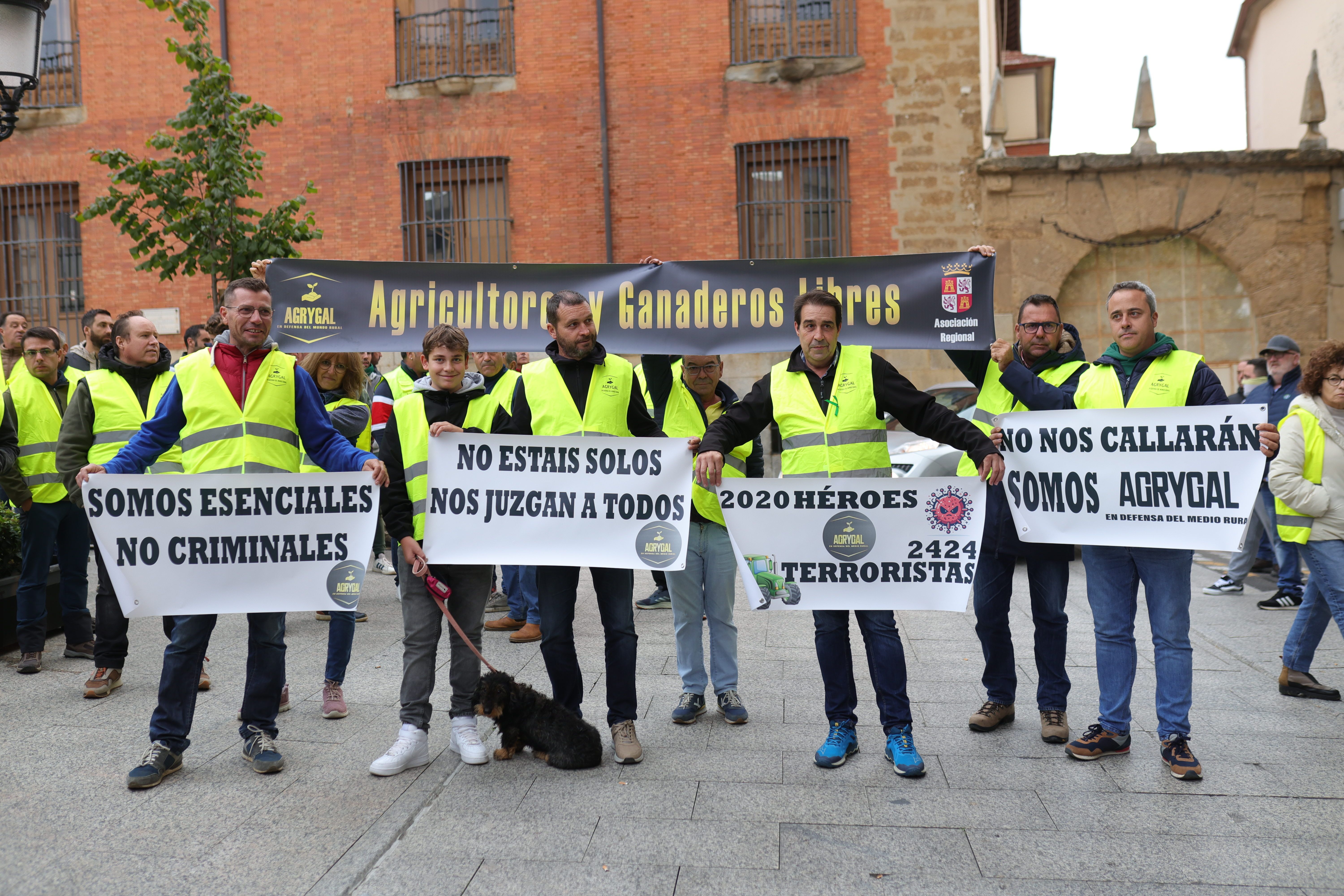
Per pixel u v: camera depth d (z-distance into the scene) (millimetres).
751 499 4008
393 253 13688
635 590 8242
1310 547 4582
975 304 5141
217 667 5602
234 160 8219
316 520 3990
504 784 3807
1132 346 4043
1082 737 4094
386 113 13664
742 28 13305
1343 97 15398
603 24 13328
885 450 4023
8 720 4613
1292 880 2963
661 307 5340
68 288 14078
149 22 13734
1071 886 2955
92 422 5074
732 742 4273
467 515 4055
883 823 3414
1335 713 4605
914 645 5969
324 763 4016
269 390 4051
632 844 3268
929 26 13039
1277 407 7719
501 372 5656
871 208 13180
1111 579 4051
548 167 13484
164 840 3293
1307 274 12914
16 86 5832
